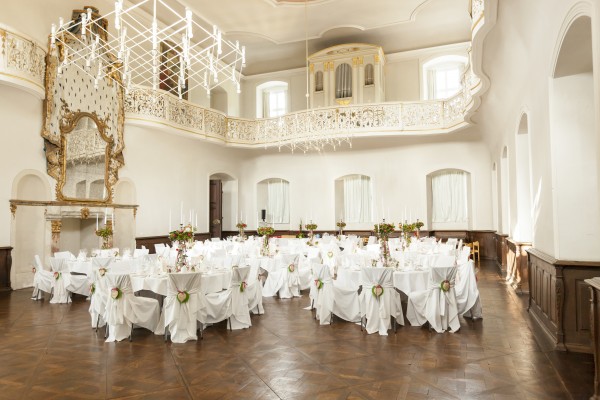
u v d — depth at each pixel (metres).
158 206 14.55
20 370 4.79
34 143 10.67
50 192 10.99
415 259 7.96
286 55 18.59
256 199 18.89
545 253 6.36
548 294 5.96
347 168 17.61
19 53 9.35
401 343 5.70
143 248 10.70
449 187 16.64
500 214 13.36
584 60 5.21
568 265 5.32
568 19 4.55
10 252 10.18
